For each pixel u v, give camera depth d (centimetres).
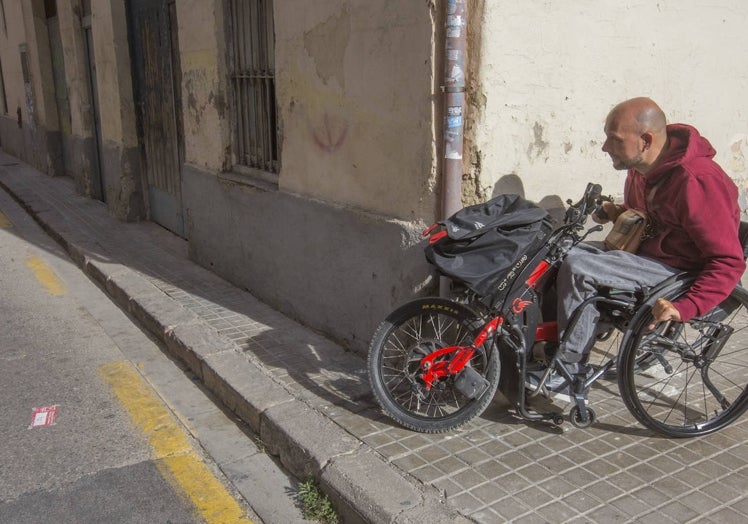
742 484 276
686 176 283
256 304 520
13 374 430
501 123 340
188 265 638
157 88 759
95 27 853
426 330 354
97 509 291
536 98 349
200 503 297
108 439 350
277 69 462
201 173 601
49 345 480
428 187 346
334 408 345
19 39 1360
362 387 369
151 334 500
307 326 468
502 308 300
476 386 307
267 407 347
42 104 1253
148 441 349
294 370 394
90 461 329
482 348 312
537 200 365
